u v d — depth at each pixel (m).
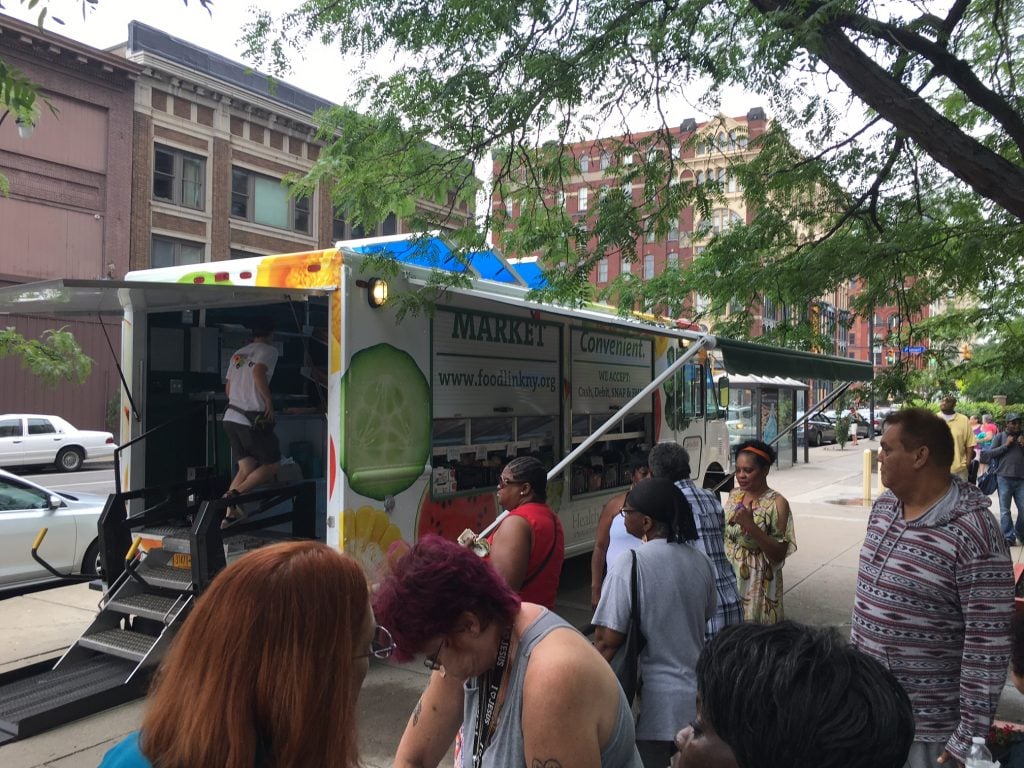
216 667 1.35
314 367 6.05
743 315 6.52
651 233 6.16
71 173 24.59
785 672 1.15
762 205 6.57
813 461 25.19
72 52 23.98
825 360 7.61
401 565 1.86
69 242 24.67
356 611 1.47
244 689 1.34
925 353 6.46
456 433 6.25
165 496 6.39
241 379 5.87
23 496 7.77
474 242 5.46
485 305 6.56
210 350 6.86
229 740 1.31
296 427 7.05
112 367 26.58
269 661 1.34
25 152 23.61
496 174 6.36
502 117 5.86
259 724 1.34
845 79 4.77
